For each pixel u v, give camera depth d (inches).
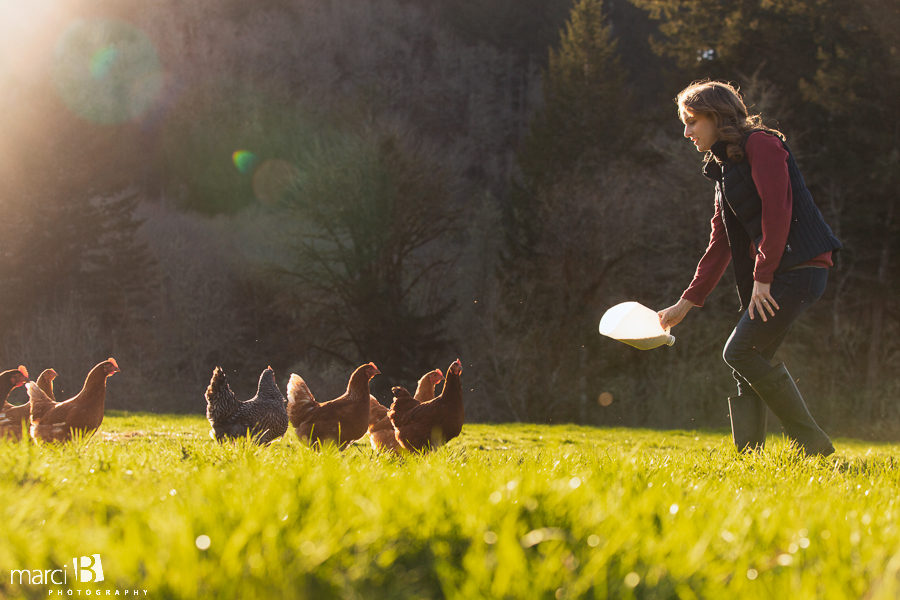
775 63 1250.6
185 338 1606.8
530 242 1397.6
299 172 1439.5
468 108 2164.1
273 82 2071.9
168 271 1689.2
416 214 1418.6
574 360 1291.8
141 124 2122.3
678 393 1176.8
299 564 66.1
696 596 63.1
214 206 2032.5
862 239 1149.1
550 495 94.3
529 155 1514.5
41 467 128.3
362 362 1396.4
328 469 118.4
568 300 1315.2
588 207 1314.0
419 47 2217.0
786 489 136.4
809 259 194.2
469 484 106.5
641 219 1274.6
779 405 201.0
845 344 1162.0
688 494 116.4
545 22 2276.1
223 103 2079.2
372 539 73.2
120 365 1524.4
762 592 62.1
